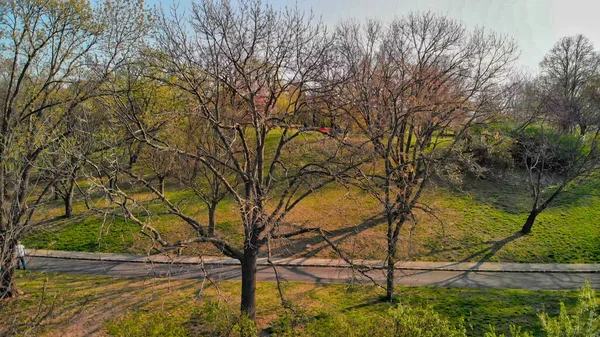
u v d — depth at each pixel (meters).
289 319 15.84
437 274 22.09
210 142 21.45
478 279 21.50
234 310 13.55
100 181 12.77
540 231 26.73
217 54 14.39
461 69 21.69
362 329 10.49
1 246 15.02
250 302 15.09
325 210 29.34
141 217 26.83
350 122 18.20
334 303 18.36
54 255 23.78
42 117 17.70
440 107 18.39
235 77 15.83
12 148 16.06
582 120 34.75
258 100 17.22
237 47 14.52
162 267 22.36
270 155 34.47
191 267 22.28
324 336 10.98
